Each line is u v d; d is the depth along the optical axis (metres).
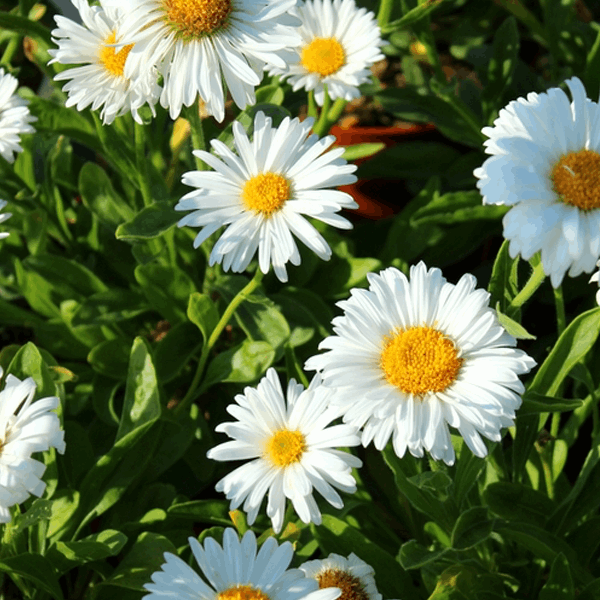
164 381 0.46
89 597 0.43
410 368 0.37
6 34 0.51
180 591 0.36
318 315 0.48
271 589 0.37
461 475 0.40
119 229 0.42
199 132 0.42
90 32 0.42
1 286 0.50
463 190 0.54
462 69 0.62
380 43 0.47
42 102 0.47
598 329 0.39
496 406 0.36
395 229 0.51
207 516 0.43
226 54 0.40
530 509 0.42
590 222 0.36
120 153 0.46
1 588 0.44
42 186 0.49
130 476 0.43
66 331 0.49
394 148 0.55
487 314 0.37
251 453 0.39
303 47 0.48
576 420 0.44
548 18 0.53
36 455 0.42
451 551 0.41
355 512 0.44
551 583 0.40
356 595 0.39
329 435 0.38
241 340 0.49
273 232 0.40
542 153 0.37
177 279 0.47
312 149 0.40
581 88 0.38
